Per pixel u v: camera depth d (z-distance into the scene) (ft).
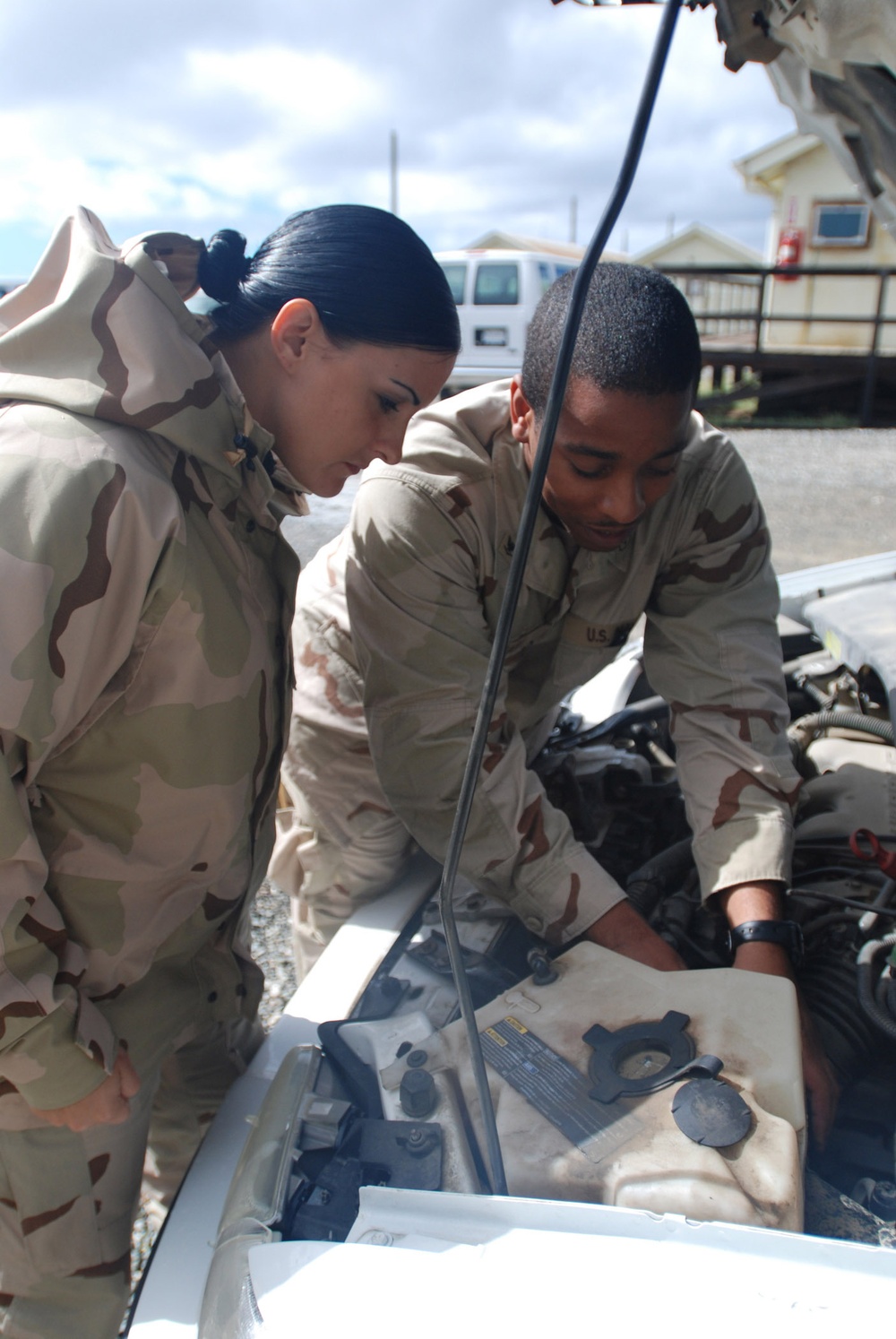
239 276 3.47
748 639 4.88
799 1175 2.68
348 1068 3.42
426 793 4.41
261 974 4.51
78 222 3.36
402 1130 2.96
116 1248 3.99
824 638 6.33
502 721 4.48
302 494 3.94
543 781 5.39
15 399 3.04
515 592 2.39
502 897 4.40
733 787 4.51
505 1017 3.34
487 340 34.17
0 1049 3.12
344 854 5.40
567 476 4.09
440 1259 2.39
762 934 4.07
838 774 5.45
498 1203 2.52
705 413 36.47
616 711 6.34
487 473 4.44
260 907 8.90
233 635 3.34
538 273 33.81
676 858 4.91
